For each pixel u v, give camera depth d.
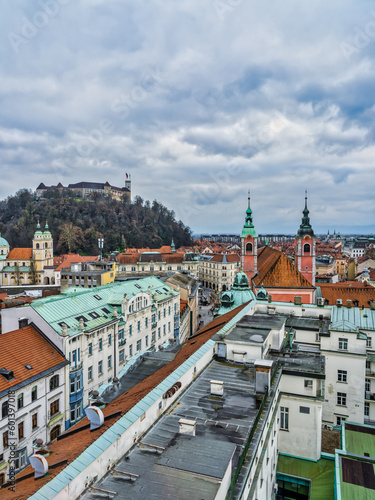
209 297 181.62
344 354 45.44
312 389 33.09
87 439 19.69
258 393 27.39
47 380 46.62
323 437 42.56
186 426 20.62
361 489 29.61
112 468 18.45
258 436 21.92
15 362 44.38
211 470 16.31
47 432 46.62
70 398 51.16
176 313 88.88
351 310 52.62
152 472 16.73
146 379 33.19
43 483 16.36
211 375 30.89
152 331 76.25
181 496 15.20
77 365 52.09
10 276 196.75
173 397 25.83
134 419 20.91
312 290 86.31
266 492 26.03
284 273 89.38
